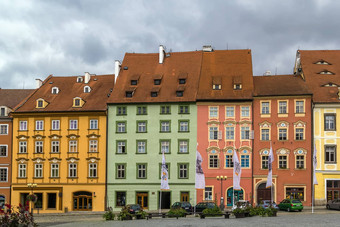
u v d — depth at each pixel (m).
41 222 49.38
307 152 65.44
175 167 67.94
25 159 71.44
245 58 74.44
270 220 41.25
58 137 71.12
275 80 71.19
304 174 65.19
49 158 70.94
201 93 69.19
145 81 73.06
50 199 70.62
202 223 39.72
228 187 66.44
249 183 66.06
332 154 65.25
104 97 72.94
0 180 71.75
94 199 69.06
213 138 67.75
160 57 76.12
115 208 68.44
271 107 66.94
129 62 77.06
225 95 68.25
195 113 68.56
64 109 71.62
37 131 71.75
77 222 46.56
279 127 66.44
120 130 70.00
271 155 54.38
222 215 48.22
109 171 69.31
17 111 72.38
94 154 70.00
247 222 39.69
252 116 67.19
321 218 43.03
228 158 67.12
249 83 69.62
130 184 68.69
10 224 31.28
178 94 69.62
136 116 69.75
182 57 76.44
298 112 66.12
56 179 70.31
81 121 70.88
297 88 67.69
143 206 68.19
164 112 69.31
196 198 66.88
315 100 65.94
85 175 69.81
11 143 72.31
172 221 42.62
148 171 68.50
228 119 67.69
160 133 68.94
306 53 75.50
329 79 69.75
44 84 78.88
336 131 65.31
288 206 55.00
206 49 79.25
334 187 64.62
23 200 71.06
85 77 77.44
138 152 69.12
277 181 65.62
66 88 77.00
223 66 73.56
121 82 73.38
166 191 67.81
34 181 70.88
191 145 68.00
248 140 66.94
